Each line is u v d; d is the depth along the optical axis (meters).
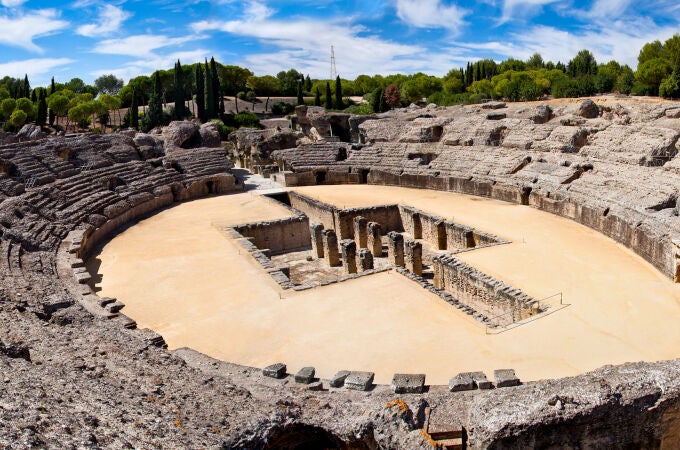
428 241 46.78
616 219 37.00
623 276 30.39
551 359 21.05
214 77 117.25
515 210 47.09
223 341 24.17
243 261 35.94
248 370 19.44
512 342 22.64
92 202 46.31
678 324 24.06
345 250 37.97
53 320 22.30
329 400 16.14
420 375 17.36
